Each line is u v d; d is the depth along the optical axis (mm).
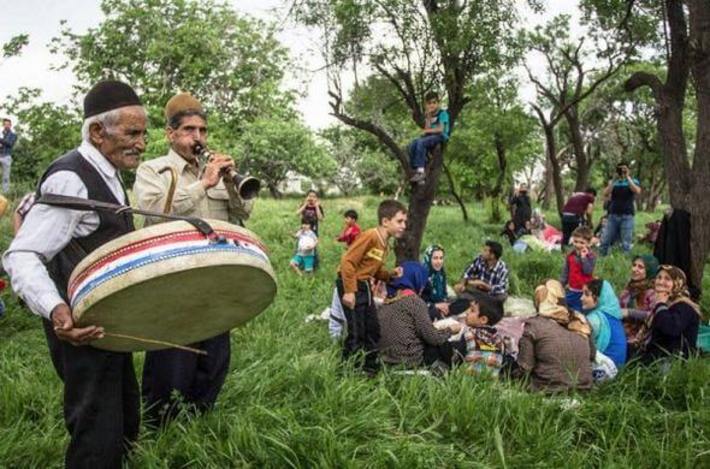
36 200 2984
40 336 6672
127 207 2992
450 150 24953
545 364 5375
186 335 3396
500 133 21141
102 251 2834
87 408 3135
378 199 31078
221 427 4113
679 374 5461
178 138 4137
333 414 4469
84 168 3098
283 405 4617
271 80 38750
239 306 3314
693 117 31000
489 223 21906
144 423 4117
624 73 23656
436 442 4348
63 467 3793
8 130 17469
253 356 5590
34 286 2846
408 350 5773
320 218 13617
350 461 3801
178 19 37562
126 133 3146
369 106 11562
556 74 19953
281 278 10344
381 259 5984
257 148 34562
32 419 4488
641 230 20172
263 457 3863
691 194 8648
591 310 6430
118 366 3271
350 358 5539
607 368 5770
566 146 31641
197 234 2902
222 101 38781
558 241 15594
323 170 36469
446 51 9766
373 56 10047
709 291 9414
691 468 4125
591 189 15461
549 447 4254
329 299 8789
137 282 2775
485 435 4379
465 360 5719
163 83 36469
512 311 8953
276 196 36156
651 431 4668
